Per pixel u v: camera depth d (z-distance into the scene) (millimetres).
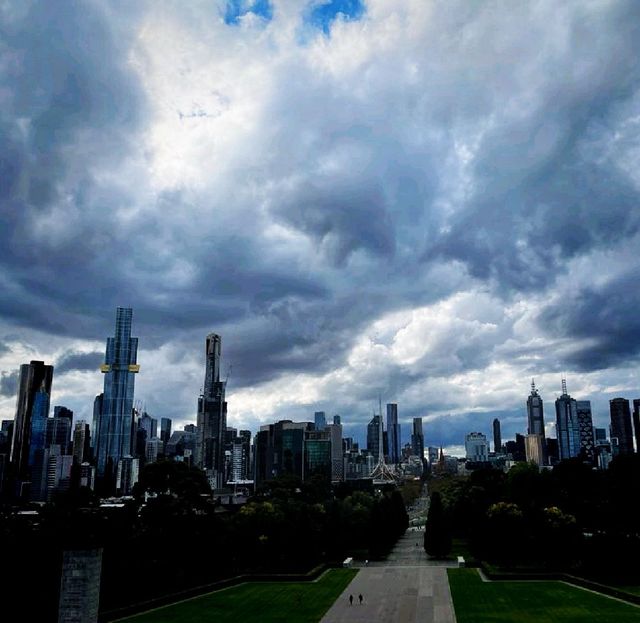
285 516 195250
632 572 143250
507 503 177375
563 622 106062
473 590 137750
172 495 162750
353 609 120562
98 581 90125
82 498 169250
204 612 119938
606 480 192625
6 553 117438
